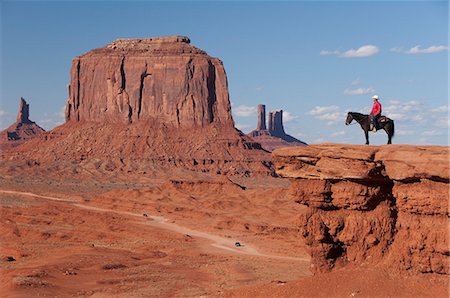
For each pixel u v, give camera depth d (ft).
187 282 272.31
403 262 167.02
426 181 164.25
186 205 640.99
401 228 170.09
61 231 470.80
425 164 160.56
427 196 163.73
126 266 317.22
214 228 506.48
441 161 158.51
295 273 292.20
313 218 182.70
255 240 440.86
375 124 182.39
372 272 168.66
